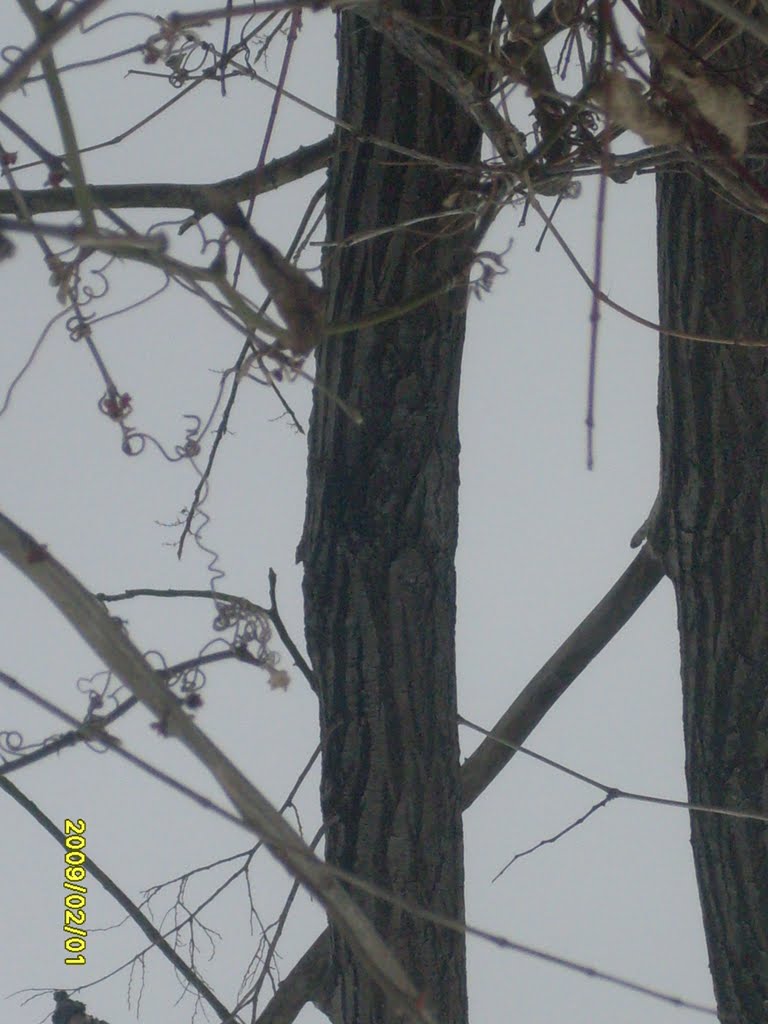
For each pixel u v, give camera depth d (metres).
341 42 5.79
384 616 5.91
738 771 6.12
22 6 3.24
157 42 4.94
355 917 2.90
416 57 4.59
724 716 6.15
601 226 3.24
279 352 3.89
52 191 5.95
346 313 5.78
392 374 5.78
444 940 5.88
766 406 5.86
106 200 6.00
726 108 3.68
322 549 6.01
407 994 2.90
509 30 4.57
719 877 6.24
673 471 6.15
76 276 4.20
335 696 6.02
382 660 5.92
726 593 6.06
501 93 4.56
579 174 4.82
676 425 6.06
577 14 4.50
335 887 2.91
